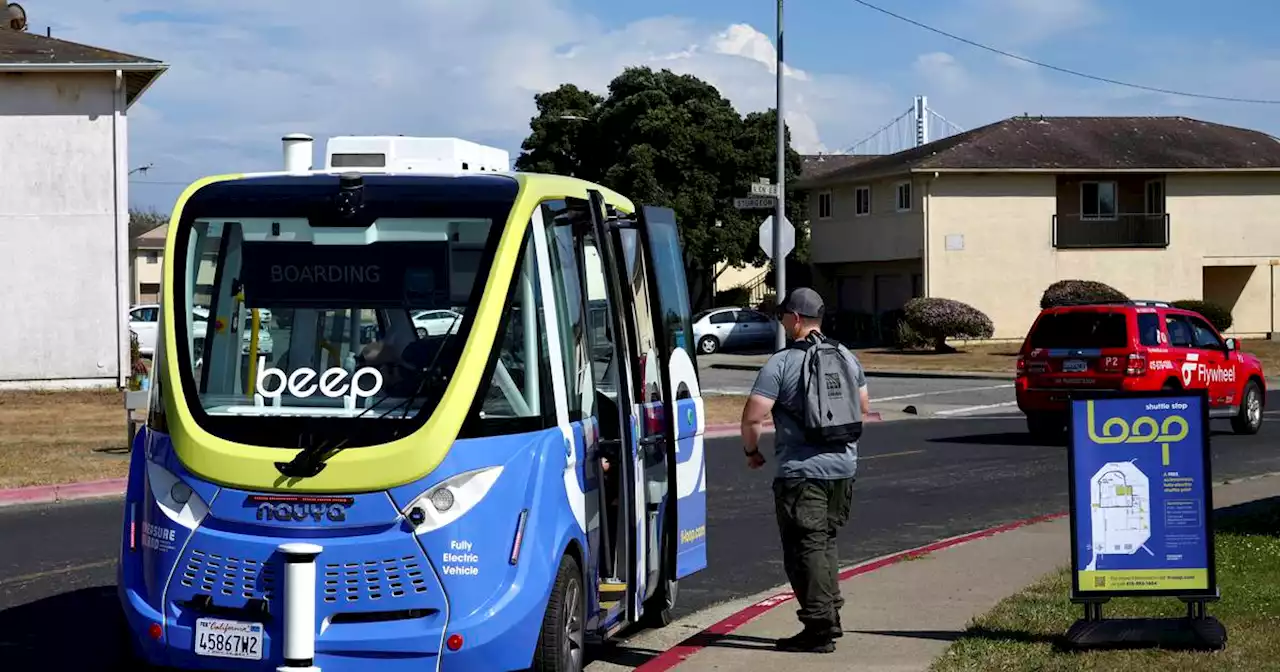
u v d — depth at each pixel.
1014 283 52.53
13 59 30.56
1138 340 21.95
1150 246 53.06
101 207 31.33
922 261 52.62
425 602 6.75
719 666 8.16
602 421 8.59
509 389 7.20
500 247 7.34
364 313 7.24
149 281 87.06
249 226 7.51
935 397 33.69
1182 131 55.94
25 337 31.08
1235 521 13.00
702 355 52.47
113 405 28.66
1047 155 52.69
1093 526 7.98
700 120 60.53
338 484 6.73
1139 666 7.55
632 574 8.25
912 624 9.18
